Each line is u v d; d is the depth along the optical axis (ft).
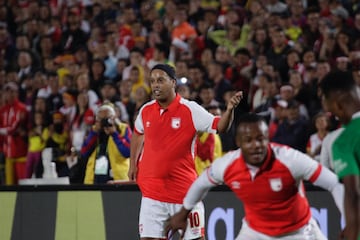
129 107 137.49
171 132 77.20
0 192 90.07
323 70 130.93
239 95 73.05
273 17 155.84
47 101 149.89
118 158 97.55
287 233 59.31
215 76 139.23
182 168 77.36
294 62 140.87
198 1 178.50
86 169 99.09
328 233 85.61
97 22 187.73
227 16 163.63
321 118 110.63
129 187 87.71
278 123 122.62
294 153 57.11
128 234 87.45
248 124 55.77
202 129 76.69
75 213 88.63
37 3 195.93
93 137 97.60
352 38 141.90
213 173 58.49
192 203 59.47
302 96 130.82
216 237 86.48
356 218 49.55
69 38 182.60
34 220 89.30
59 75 164.55
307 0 168.25
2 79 169.68
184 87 114.32
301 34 154.71
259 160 56.18
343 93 52.16
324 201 85.71
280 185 57.16
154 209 77.82
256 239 60.08
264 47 150.51
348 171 50.26
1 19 198.39
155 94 77.20
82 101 132.98
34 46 185.57
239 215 85.97
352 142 51.01
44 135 131.54
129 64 159.63
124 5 188.65
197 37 161.27
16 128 142.92
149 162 77.97
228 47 158.81
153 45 167.43
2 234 89.86
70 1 199.00
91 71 157.28
